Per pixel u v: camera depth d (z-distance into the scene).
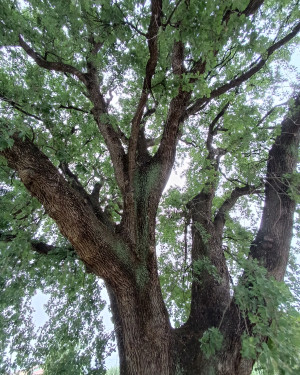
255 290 2.68
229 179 5.88
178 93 3.64
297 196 3.76
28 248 4.66
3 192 5.61
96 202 4.54
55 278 5.51
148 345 3.17
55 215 3.10
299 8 4.77
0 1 3.66
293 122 4.47
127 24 3.14
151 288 3.38
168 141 4.13
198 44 2.76
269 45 4.23
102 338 5.18
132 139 3.62
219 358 2.95
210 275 4.04
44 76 6.30
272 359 2.36
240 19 2.58
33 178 3.05
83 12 3.31
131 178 3.67
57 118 4.96
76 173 6.18
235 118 4.54
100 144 6.94
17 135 3.21
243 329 2.99
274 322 2.49
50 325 5.44
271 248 3.56
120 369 3.40
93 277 5.96
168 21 2.71
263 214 4.08
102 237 3.22
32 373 5.02
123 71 5.27
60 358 5.13
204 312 3.67
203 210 5.07
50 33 4.69
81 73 4.98
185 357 3.25
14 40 4.04
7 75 5.49
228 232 5.66
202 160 6.71
